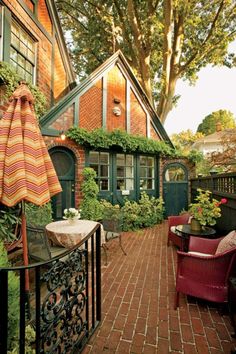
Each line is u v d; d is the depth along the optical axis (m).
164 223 7.26
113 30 8.80
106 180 6.69
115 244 4.92
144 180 7.56
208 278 2.39
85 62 12.01
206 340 2.00
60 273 1.57
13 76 3.77
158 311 2.43
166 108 9.56
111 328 2.15
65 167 5.97
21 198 1.86
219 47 8.78
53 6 6.41
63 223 3.76
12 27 4.52
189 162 8.08
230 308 2.09
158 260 3.94
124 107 7.14
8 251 3.26
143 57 9.11
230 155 7.83
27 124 2.13
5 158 1.98
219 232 4.57
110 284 3.04
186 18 8.57
